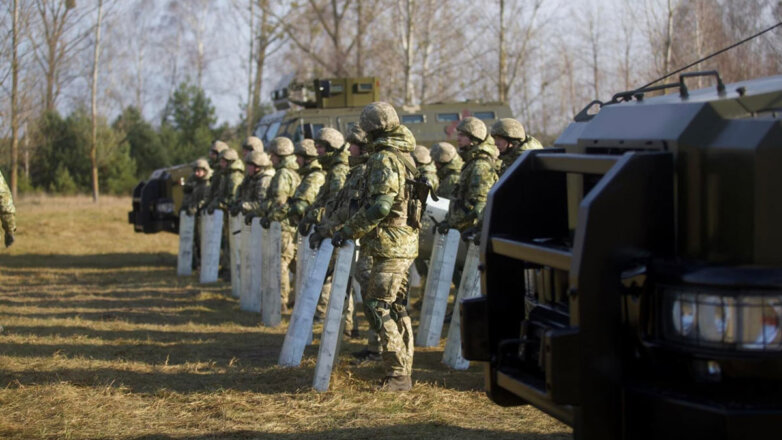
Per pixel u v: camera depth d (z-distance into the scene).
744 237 2.83
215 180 12.01
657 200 3.06
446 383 5.87
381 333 5.62
